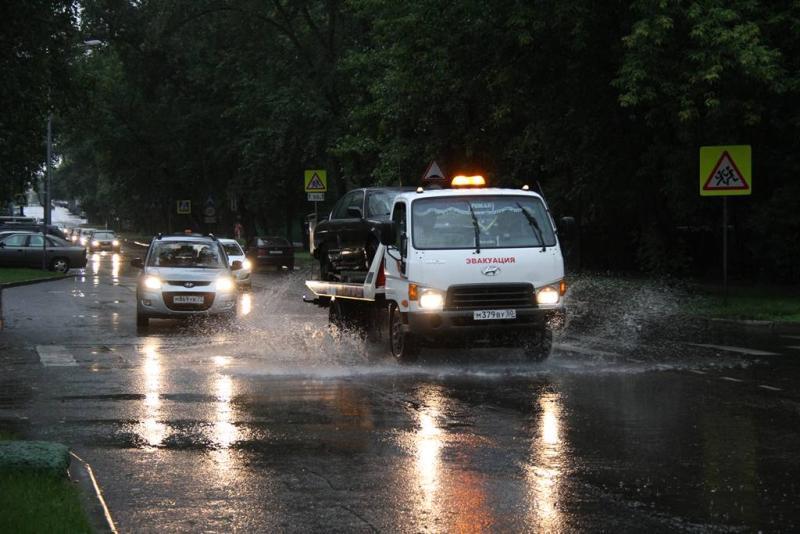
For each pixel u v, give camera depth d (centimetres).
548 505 792
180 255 2661
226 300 2520
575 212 4422
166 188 9162
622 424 1138
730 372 1570
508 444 1034
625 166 3450
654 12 2561
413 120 4331
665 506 788
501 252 1712
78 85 3225
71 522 689
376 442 1048
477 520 750
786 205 3059
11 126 2920
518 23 2866
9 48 2811
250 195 7975
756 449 1001
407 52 3425
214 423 1166
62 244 6150
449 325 1678
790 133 2962
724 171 2592
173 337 2273
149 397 1370
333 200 8331
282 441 1057
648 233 3588
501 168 4316
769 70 2502
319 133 5709
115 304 3425
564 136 3441
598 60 3077
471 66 3356
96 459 975
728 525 736
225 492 841
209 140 8394
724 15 2502
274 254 6538
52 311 3108
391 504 798
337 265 2152
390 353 1881
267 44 6053
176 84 7875
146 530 731
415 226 1736
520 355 1839
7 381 1544
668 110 2770
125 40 6775
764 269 3309
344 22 5612
